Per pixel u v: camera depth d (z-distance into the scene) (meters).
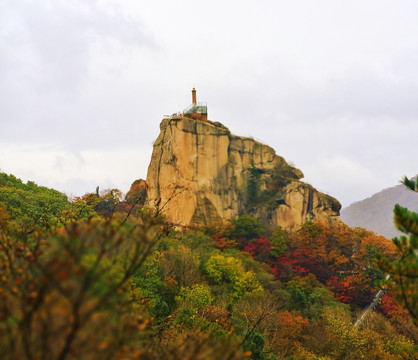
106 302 7.49
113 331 7.45
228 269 65.75
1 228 10.68
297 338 52.75
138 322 8.46
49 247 8.27
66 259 7.28
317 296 70.88
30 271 8.33
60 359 6.47
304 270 88.12
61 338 6.91
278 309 62.31
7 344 6.93
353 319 67.88
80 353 6.97
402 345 53.75
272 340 42.12
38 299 6.79
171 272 56.31
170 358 9.20
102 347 7.00
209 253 74.56
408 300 15.27
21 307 7.07
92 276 7.14
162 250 58.53
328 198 119.69
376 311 74.75
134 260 8.22
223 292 61.47
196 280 59.38
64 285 6.87
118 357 7.45
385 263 15.66
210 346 9.54
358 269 90.56
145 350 9.20
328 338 51.97
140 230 8.82
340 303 71.81
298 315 59.22
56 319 6.96
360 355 50.69
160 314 23.34
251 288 63.38
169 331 14.85
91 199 60.91
